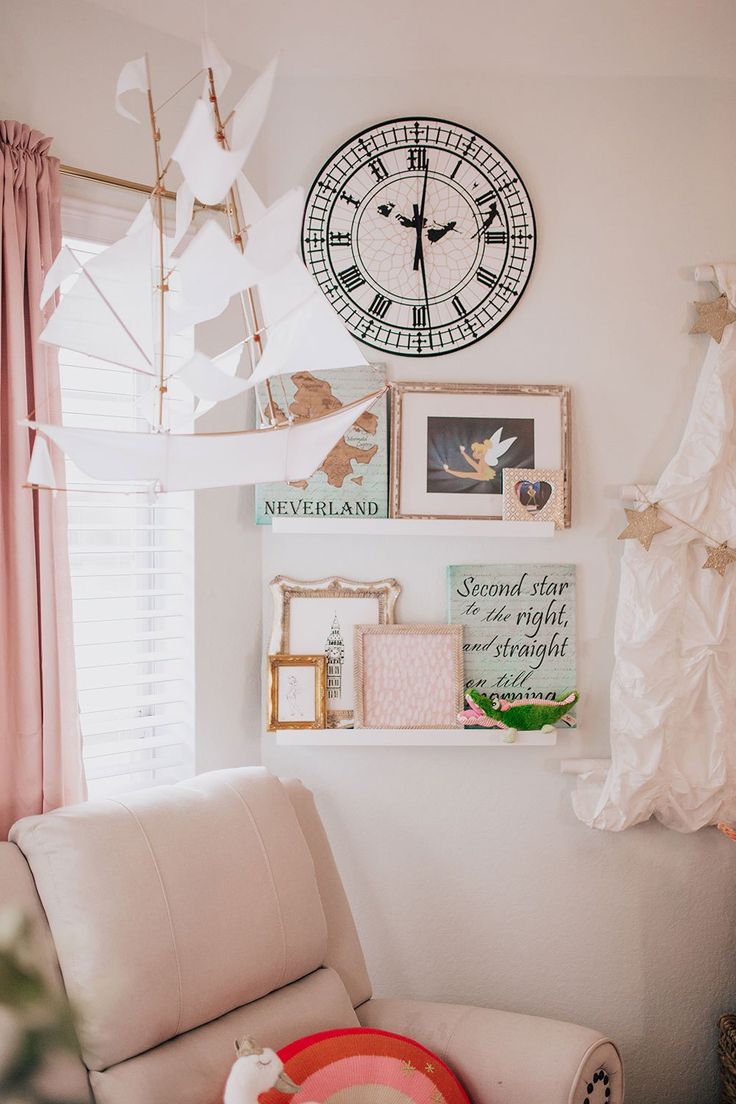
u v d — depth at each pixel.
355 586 2.34
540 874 2.40
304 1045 1.65
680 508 2.32
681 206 2.43
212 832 1.77
